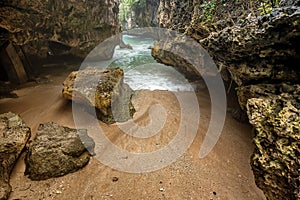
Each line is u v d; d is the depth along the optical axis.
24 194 4.47
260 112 3.84
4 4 8.02
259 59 4.46
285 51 3.90
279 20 3.55
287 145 3.29
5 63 9.20
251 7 5.52
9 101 7.94
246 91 4.75
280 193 3.35
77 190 4.62
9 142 5.03
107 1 14.73
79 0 12.19
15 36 9.48
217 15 6.62
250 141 6.06
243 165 5.28
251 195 4.48
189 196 4.49
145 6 25.67
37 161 4.87
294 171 3.07
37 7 9.65
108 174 5.04
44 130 5.69
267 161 3.48
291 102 3.56
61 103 7.69
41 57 12.80
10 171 4.89
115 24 16.22
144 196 4.50
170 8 10.31
